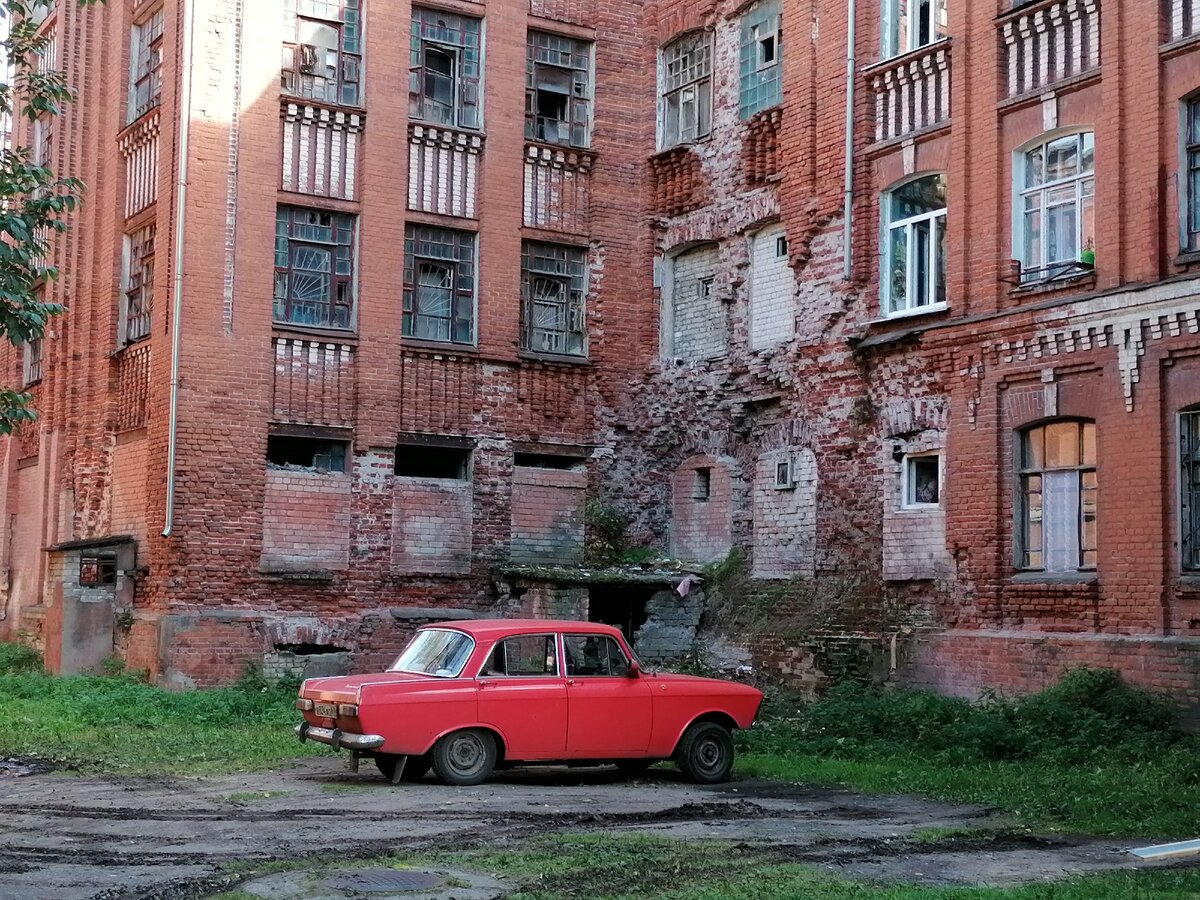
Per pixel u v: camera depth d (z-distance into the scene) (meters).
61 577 25.08
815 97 23.36
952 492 20.17
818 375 22.94
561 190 26.70
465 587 25.11
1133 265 17.91
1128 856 11.18
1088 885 9.63
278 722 19.09
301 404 23.94
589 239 26.88
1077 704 17.22
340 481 24.12
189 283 23.09
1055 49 19.30
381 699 13.82
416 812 12.55
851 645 21.19
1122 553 17.77
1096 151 18.44
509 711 14.32
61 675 24.38
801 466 23.34
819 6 23.41
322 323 24.39
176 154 23.52
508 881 9.73
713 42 26.23
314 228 24.44
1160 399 17.44
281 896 9.18
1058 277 18.72
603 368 26.73
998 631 19.33
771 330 24.61
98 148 27.44
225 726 18.95
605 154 27.12
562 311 26.73
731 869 10.30
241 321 23.44
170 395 22.95
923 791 14.47
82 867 10.08
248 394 23.39
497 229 25.83
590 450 26.53
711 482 25.53
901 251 21.77
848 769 15.87
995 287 19.73
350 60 24.92
